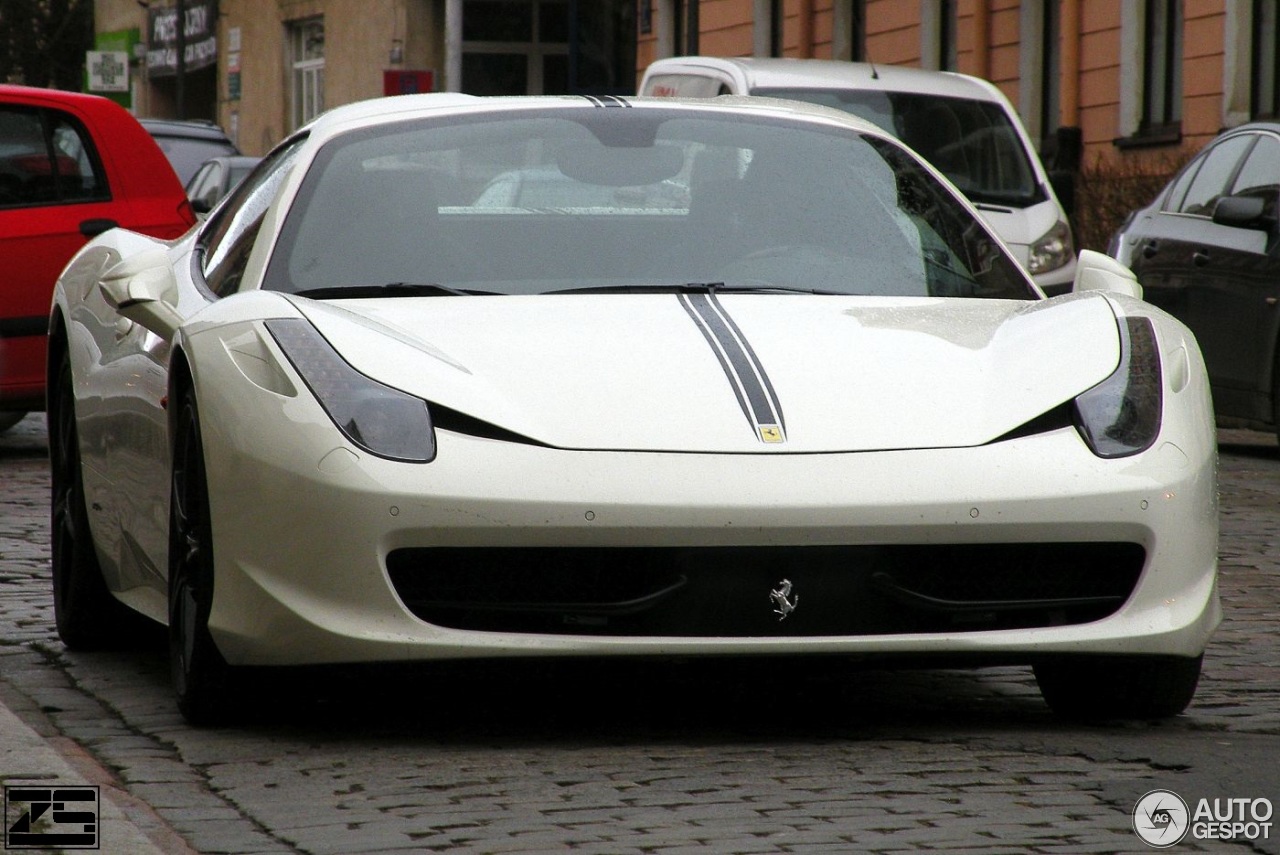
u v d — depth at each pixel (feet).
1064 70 181.37
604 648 36.27
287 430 36.96
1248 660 49.32
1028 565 37.52
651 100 49.29
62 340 54.49
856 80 124.26
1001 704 43.34
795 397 37.55
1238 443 110.83
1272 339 95.71
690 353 38.60
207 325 39.99
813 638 36.50
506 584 36.58
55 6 426.92
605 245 43.96
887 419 37.32
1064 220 119.65
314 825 32.86
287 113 367.25
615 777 35.81
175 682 41.34
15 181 93.61
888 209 46.19
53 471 54.13
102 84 325.42
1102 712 40.98
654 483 35.99
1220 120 160.25
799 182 46.34
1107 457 37.58
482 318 40.16
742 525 35.86
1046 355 39.45
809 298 42.39
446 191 44.98
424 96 49.11
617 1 302.04
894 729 40.27
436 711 41.93
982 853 30.76
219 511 37.93
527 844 31.40
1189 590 38.40
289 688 39.34
